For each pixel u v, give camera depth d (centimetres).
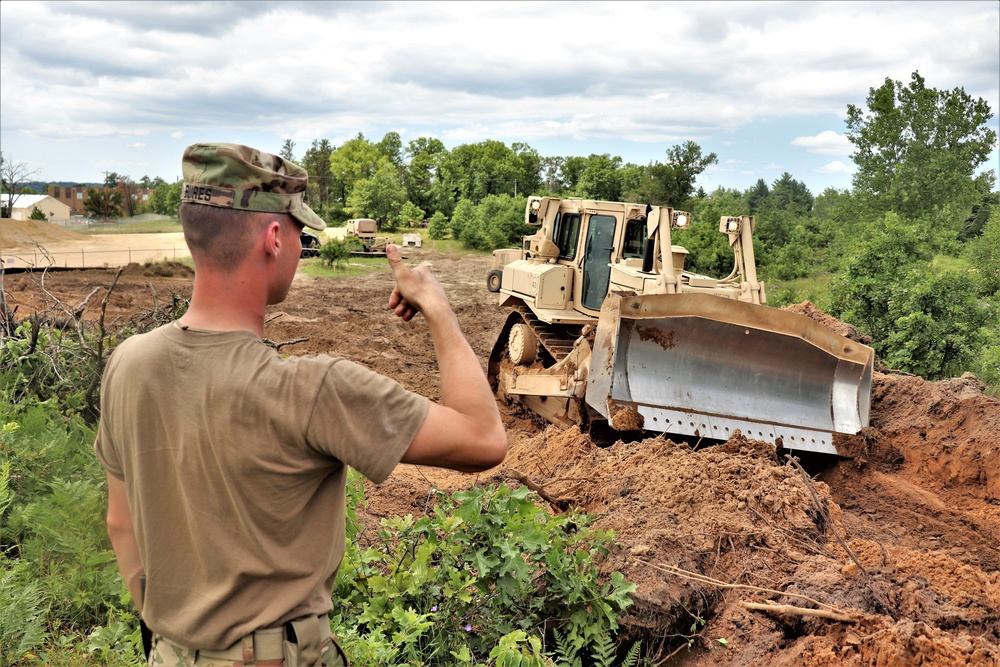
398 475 764
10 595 346
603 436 874
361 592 399
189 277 2680
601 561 480
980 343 1252
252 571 175
